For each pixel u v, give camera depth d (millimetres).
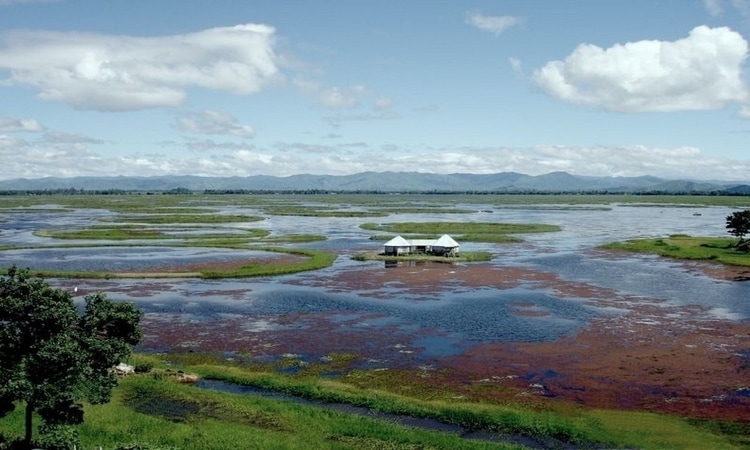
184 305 77188
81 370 31969
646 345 59781
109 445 35594
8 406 31562
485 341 61125
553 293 85188
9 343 31312
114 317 34625
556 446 37875
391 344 60062
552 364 53969
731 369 52688
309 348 58938
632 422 41250
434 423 41406
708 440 38281
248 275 97875
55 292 32781
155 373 50000
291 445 36156
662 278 97688
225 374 50281
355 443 36969
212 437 37094
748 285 91562
